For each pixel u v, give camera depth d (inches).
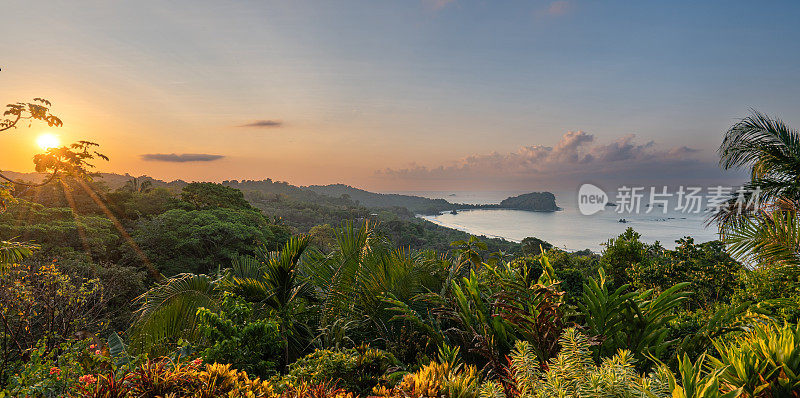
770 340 90.6
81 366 166.1
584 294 155.7
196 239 1277.1
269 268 223.6
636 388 77.9
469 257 246.1
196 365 116.1
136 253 1184.2
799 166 285.6
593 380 81.6
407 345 185.6
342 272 231.9
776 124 306.8
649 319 150.1
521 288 151.1
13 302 240.2
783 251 197.2
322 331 213.3
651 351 144.4
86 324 285.9
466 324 165.8
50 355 186.9
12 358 239.6
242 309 197.3
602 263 536.7
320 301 239.0
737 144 322.0
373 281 220.8
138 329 199.2
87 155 212.1
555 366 93.4
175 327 204.8
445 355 146.8
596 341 118.2
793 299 181.0
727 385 86.0
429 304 216.4
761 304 149.6
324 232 1327.5
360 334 213.0
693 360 136.1
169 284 212.5
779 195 278.5
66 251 880.3
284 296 225.8
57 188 1348.4
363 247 239.8
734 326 133.5
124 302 679.7
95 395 99.7
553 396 86.4
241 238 1418.6
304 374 147.1
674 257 505.7
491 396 97.7
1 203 209.6
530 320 138.6
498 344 157.3
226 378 107.9
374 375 158.2
